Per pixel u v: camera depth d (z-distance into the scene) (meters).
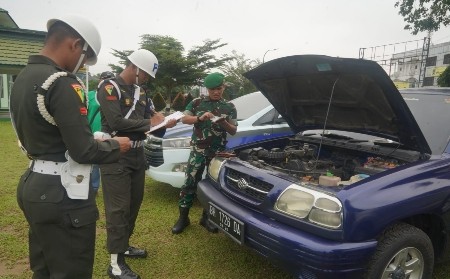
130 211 2.85
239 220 2.34
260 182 2.42
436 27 20.02
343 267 1.90
